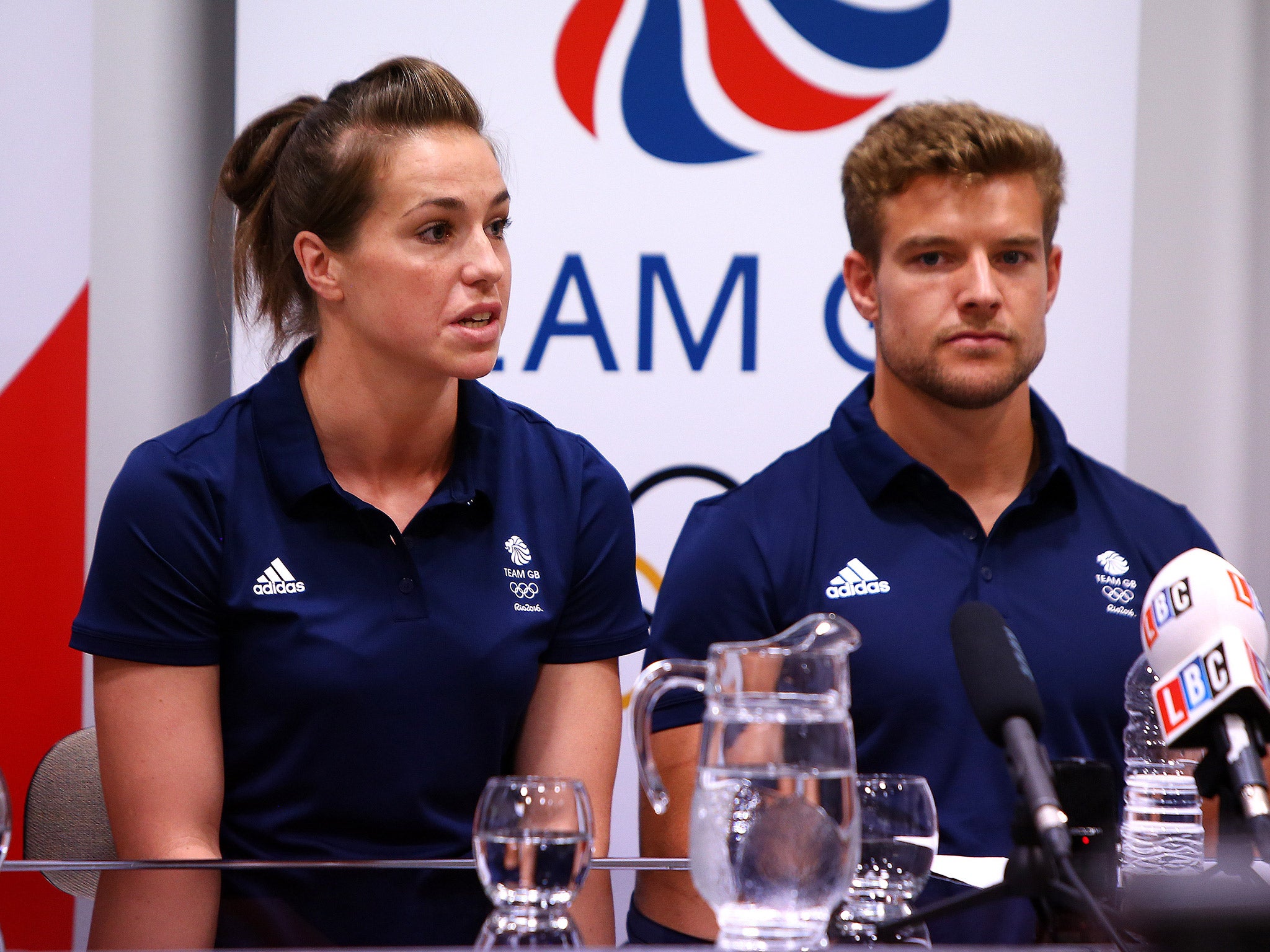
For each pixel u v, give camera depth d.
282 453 6.00
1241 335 10.96
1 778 4.18
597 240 10.03
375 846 5.87
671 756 6.47
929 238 6.56
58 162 9.93
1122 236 10.04
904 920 3.59
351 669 5.79
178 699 5.82
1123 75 10.02
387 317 5.71
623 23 9.97
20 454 9.87
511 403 6.82
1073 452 7.32
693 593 6.80
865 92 10.06
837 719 3.27
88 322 10.02
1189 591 4.10
